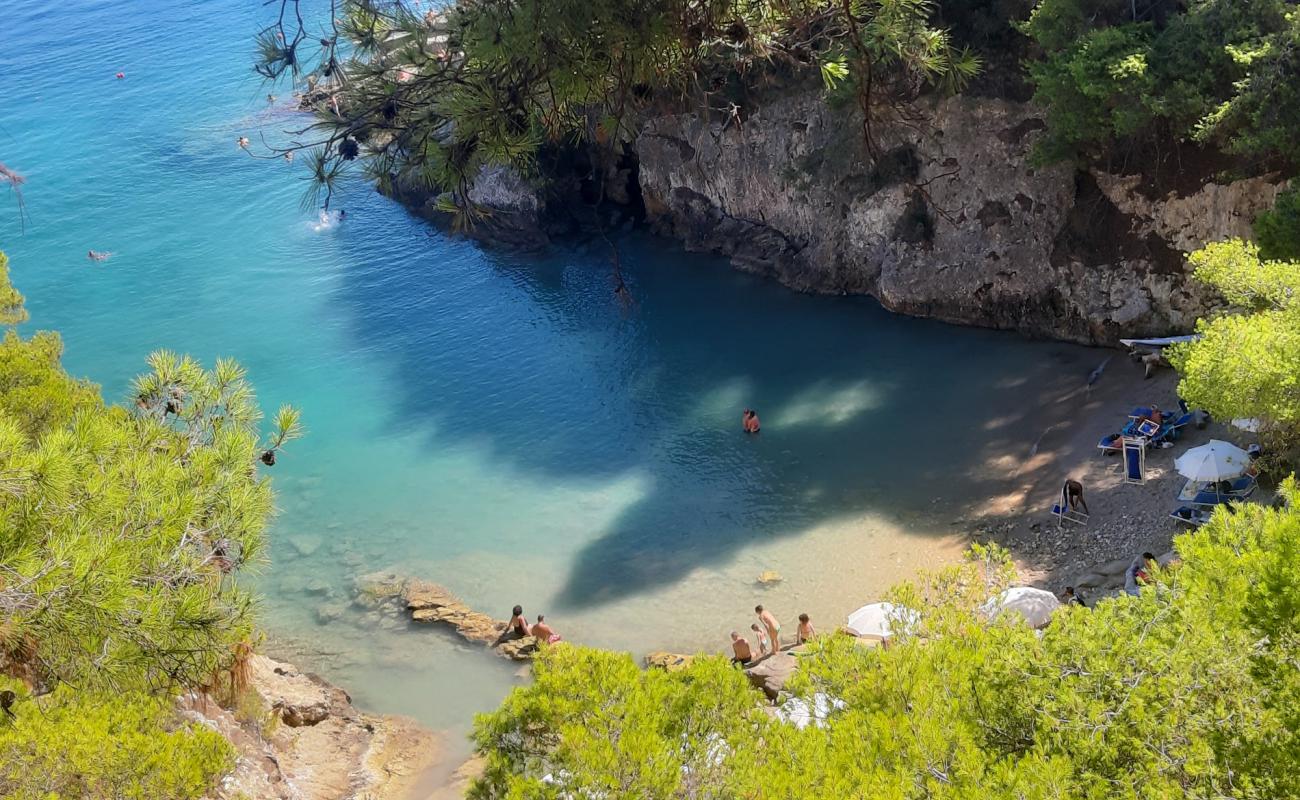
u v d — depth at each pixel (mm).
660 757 11359
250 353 51250
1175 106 35281
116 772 12266
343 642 31234
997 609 14414
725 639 29625
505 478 39125
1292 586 11492
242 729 23422
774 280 52250
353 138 8086
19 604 10492
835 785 10305
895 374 42844
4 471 10633
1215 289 39156
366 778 25688
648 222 58656
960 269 45406
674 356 46594
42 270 61156
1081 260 42312
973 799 9992
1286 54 32062
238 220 65812
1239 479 29172
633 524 35531
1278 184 36938
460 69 7836
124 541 11742
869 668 12930
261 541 14281
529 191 57688
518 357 48250
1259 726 10836
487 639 30703
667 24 7629
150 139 75875
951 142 44875
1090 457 34156
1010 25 42438
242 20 96250
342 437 43031
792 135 50375
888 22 8445
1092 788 10375
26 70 88000
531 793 11453
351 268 59219
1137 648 12078
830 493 35688
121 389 49156
